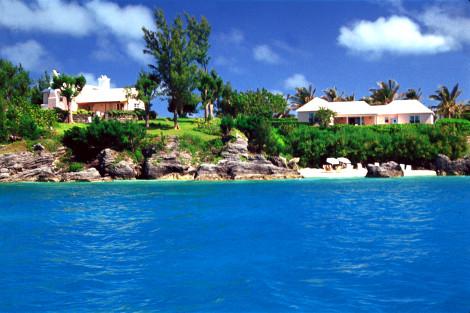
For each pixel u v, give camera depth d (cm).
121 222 2277
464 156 6203
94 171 5397
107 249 1653
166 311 1023
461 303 1048
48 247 1702
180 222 2250
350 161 6378
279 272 1318
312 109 8594
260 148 6134
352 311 1007
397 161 6431
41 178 5369
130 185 4675
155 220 2327
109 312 1021
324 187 4203
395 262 1408
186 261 1456
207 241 1770
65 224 2236
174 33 6969
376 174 5466
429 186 4216
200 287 1188
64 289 1186
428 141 6394
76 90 7419
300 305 1048
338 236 1844
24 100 6769
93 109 8638
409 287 1165
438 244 1661
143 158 5716
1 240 1841
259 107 9106
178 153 5694
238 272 1322
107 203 3091
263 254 1539
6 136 5853
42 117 6381
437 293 1118
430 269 1324
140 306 1055
